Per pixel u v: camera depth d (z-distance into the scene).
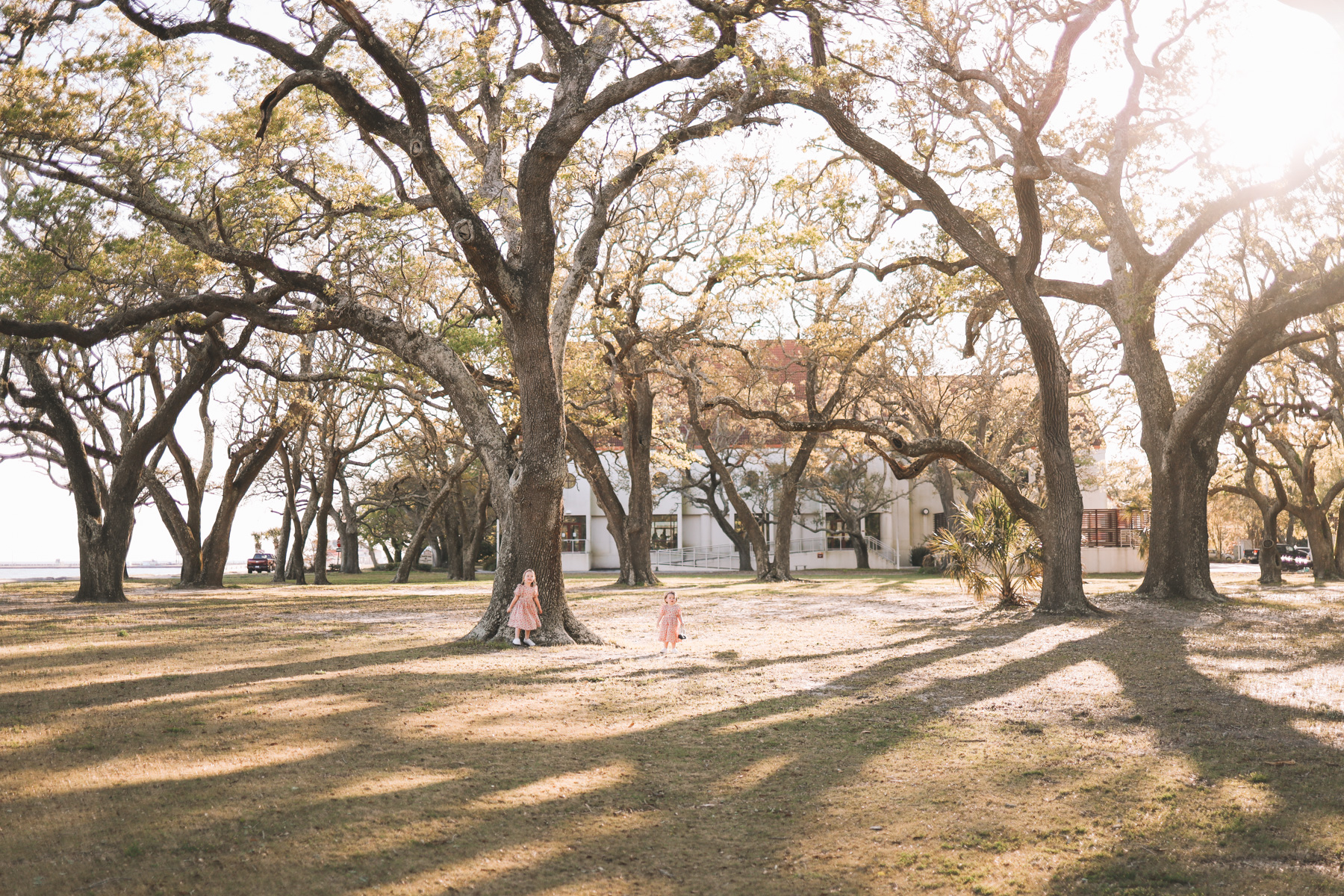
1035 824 5.74
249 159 18.19
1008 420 42.25
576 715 9.36
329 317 17.83
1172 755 7.53
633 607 25.42
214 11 14.41
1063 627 18.89
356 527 64.00
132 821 5.68
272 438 37.06
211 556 37.91
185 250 18.78
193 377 29.00
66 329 18.66
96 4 16.84
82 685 11.27
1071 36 17.55
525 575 15.89
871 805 6.17
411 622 20.86
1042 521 22.56
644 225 29.58
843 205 20.53
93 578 28.73
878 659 13.91
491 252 14.98
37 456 35.69
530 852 5.20
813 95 18.98
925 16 17.02
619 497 62.25
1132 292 21.66
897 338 34.72
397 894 4.56
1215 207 20.34
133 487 29.41
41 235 18.56
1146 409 26.17
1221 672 12.30
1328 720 9.00
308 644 16.08
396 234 18.30
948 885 4.74
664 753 7.66
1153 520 26.38
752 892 4.64
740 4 13.94
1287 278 20.00
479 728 8.59
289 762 7.20
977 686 11.30
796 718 9.20
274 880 4.74
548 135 15.37
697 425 38.84
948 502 48.34
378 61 13.94
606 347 30.08
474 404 17.33
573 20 16.64
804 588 35.09
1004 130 19.77
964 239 21.31
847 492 56.06
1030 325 21.52
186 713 9.29
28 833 5.45
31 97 17.39
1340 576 41.47
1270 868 4.94
